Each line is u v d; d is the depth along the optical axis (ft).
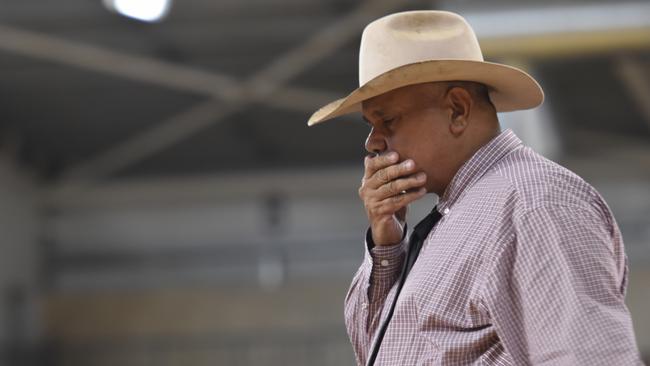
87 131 92.53
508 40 56.65
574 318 10.58
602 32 56.34
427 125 12.69
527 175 11.77
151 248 104.06
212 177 105.29
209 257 104.01
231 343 97.04
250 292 98.37
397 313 12.23
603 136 95.20
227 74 80.02
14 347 93.15
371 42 13.37
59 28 70.38
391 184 12.91
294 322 97.04
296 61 73.46
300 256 103.81
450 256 11.94
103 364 98.17
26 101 84.74
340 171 105.29
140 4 61.77
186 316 98.43
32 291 98.99
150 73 74.18
